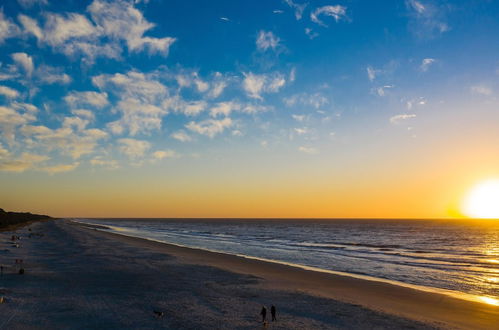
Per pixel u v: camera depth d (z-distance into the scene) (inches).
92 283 925.8
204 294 826.8
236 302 754.2
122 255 1612.9
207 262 1438.2
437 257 1813.5
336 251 2113.7
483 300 837.2
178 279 1020.5
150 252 1786.4
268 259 1669.5
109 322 588.4
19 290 796.0
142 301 741.9
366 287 972.6
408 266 1444.4
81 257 1497.3
